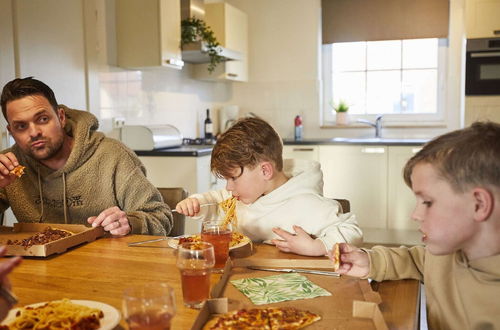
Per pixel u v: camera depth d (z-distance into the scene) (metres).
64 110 1.95
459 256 1.00
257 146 1.48
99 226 1.51
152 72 3.99
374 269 1.11
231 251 1.29
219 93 5.18
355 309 0.89
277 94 5.13
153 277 1.13
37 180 1.87
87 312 0.84
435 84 4.82
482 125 0.90
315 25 4.93
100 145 1.90
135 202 1.87
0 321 0.73
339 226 1.39
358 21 4.84
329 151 4.32
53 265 1.23
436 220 0.89
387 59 4.93
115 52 3.51
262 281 1.08
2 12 2.46
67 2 2.96
